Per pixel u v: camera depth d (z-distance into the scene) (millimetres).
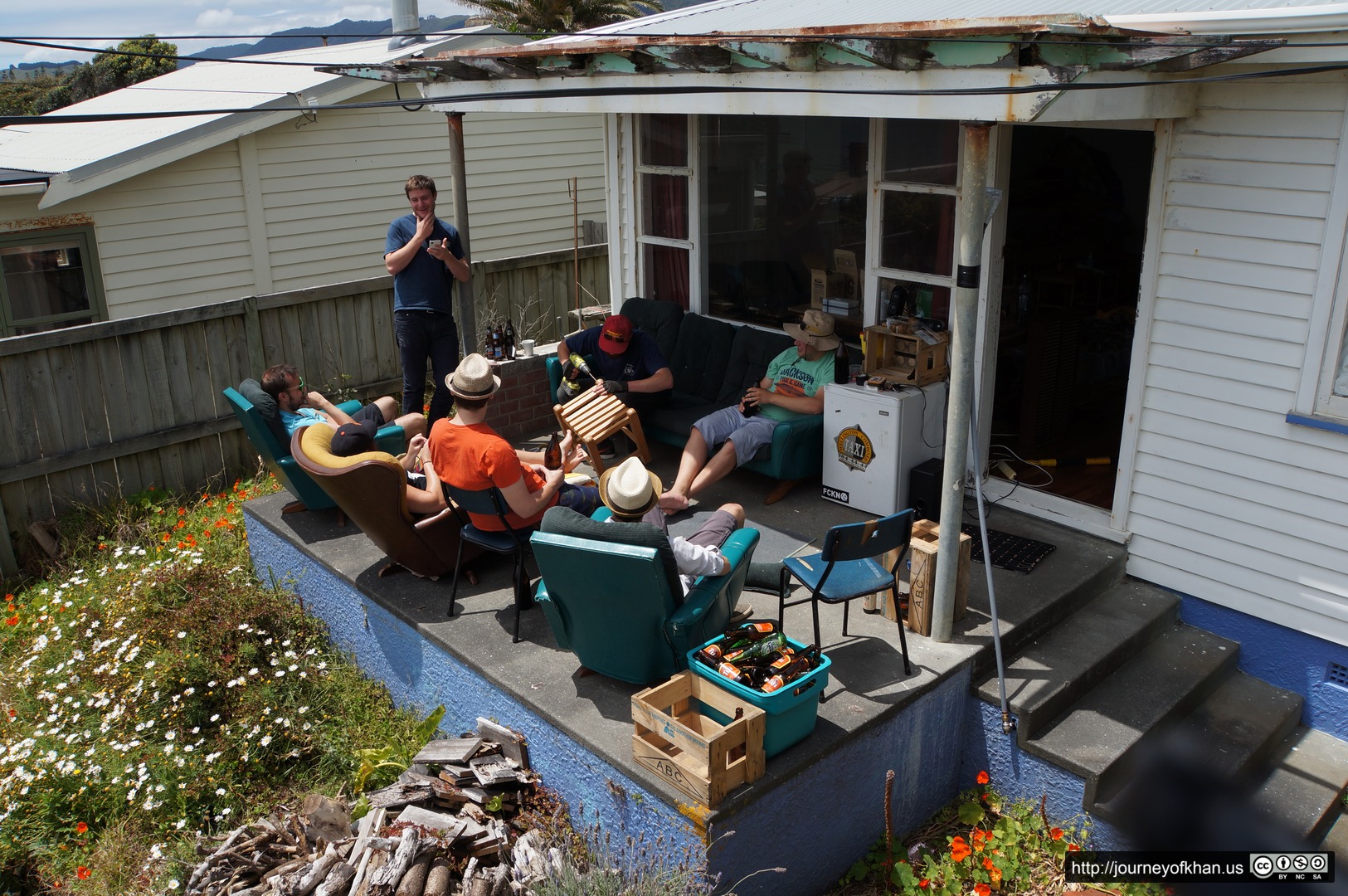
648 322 7102
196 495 7488
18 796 4473
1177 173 4551
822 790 3811
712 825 3396
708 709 3727
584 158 12484
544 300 9992
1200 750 4391
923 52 3586
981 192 3689
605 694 4105
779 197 6348
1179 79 4180
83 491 6996
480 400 4344
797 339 5816
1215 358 4609
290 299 7828
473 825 3846
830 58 3934
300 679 5117
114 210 9109
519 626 4652
